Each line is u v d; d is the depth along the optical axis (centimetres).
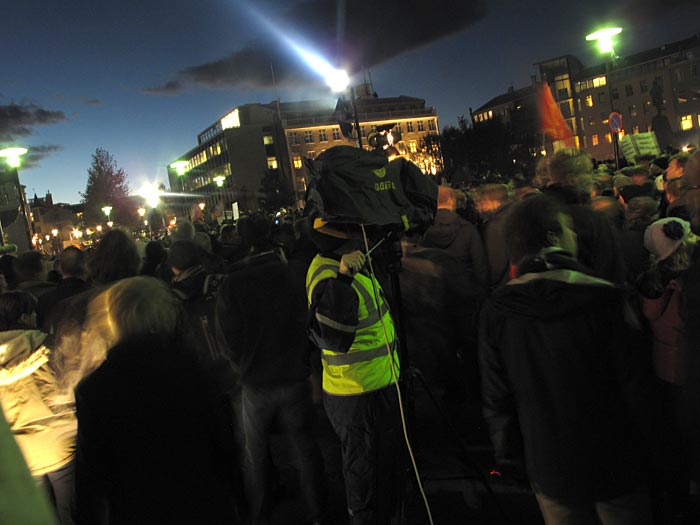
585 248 327
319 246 305
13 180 2477
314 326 294
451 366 487
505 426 239
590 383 215
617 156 1288
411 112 9325
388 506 304
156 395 238
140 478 236
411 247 473
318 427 559
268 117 10806
